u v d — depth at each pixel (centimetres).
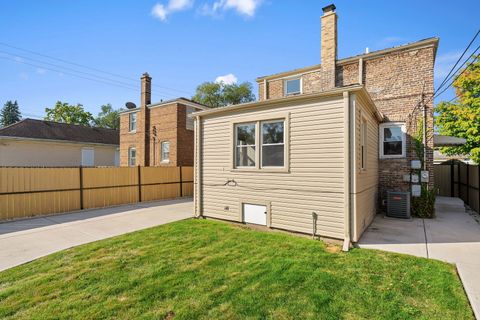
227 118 738
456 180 1304
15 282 374
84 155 2164
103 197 1064
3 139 1720
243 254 476
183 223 734
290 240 561
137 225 730
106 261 449
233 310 295
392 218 784
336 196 552
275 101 632
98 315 286
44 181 896
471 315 282
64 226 725
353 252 483
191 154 1731
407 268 405
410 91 869
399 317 279
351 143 536
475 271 390
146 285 356
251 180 688
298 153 607
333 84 989
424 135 841
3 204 801
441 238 568
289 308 298
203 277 380
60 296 330
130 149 1897
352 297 322
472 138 1170
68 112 3328
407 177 828
